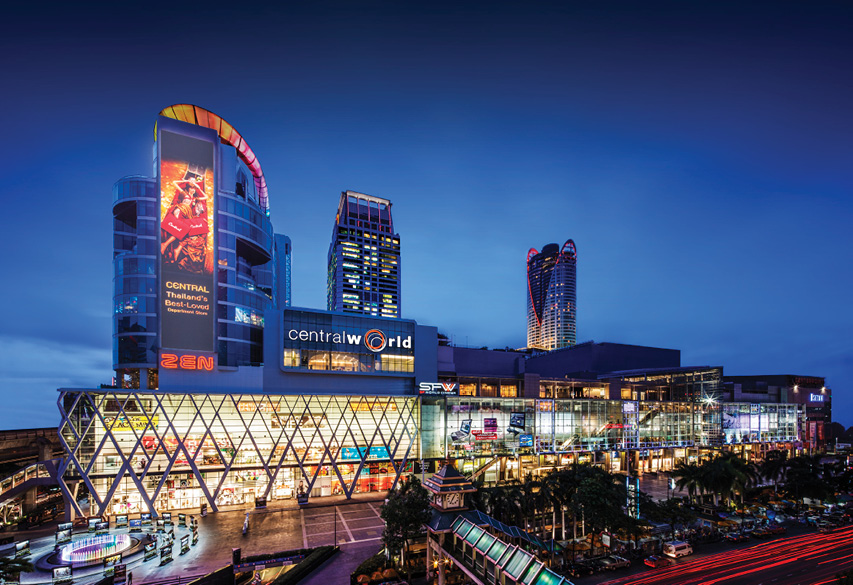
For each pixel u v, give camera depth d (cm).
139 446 8525
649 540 6975
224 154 11431
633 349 17275
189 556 6369
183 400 8938
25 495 8619
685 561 6581
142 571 5888
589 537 7025
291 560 6109
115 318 10000
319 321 10338
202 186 10431
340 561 6219
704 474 8850
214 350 9894
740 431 14162
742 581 5881
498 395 12344
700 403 13488
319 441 9675
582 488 6669
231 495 8975
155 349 9756
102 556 6234
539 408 11456
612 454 12456
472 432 10775
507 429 11081
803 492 9338
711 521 7950
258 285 13325
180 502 8675
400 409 10425
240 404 9319
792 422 15275
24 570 5091
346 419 9969
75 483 8200
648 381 14900
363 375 10538
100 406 8456
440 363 12494
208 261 10194
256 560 5959
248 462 9144
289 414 9588
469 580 5553
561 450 11544
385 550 6056
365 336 10669
